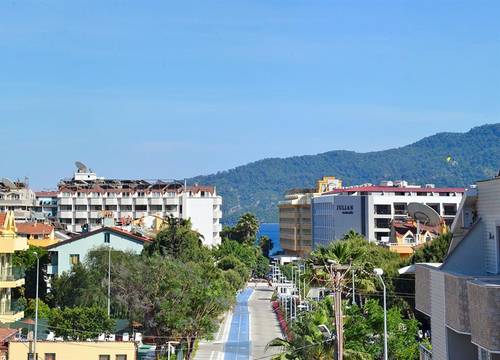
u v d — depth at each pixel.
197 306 79.06
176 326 76.88
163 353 74.00
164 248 112.06
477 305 26.98
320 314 52.22
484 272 32.78
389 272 82.56
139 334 69.81
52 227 155.25
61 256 111.69
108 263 90.12
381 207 189.50
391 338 53.66
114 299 83.81
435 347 34.47
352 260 80.75
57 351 60.28
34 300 84.69
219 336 101.94
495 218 31.62
